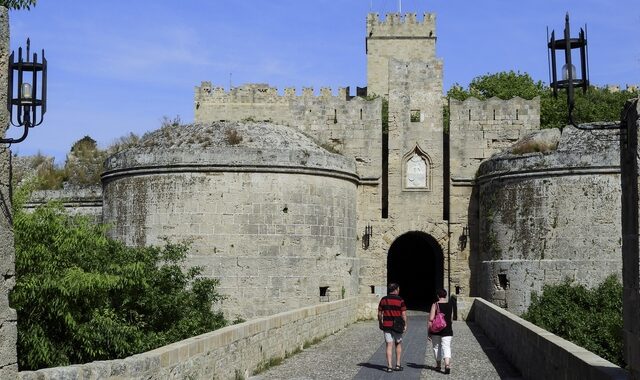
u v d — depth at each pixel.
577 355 12.09
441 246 43.38
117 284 19.12
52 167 49.00
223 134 38.75
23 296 16.55
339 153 44.09
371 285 43.09
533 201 37.84
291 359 22.53
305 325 26.05
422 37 87.75
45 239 18.38
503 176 39.22
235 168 36.44
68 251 18.89
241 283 36.09
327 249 38.19
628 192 9.37
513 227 38.56
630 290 9.25
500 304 38.75
